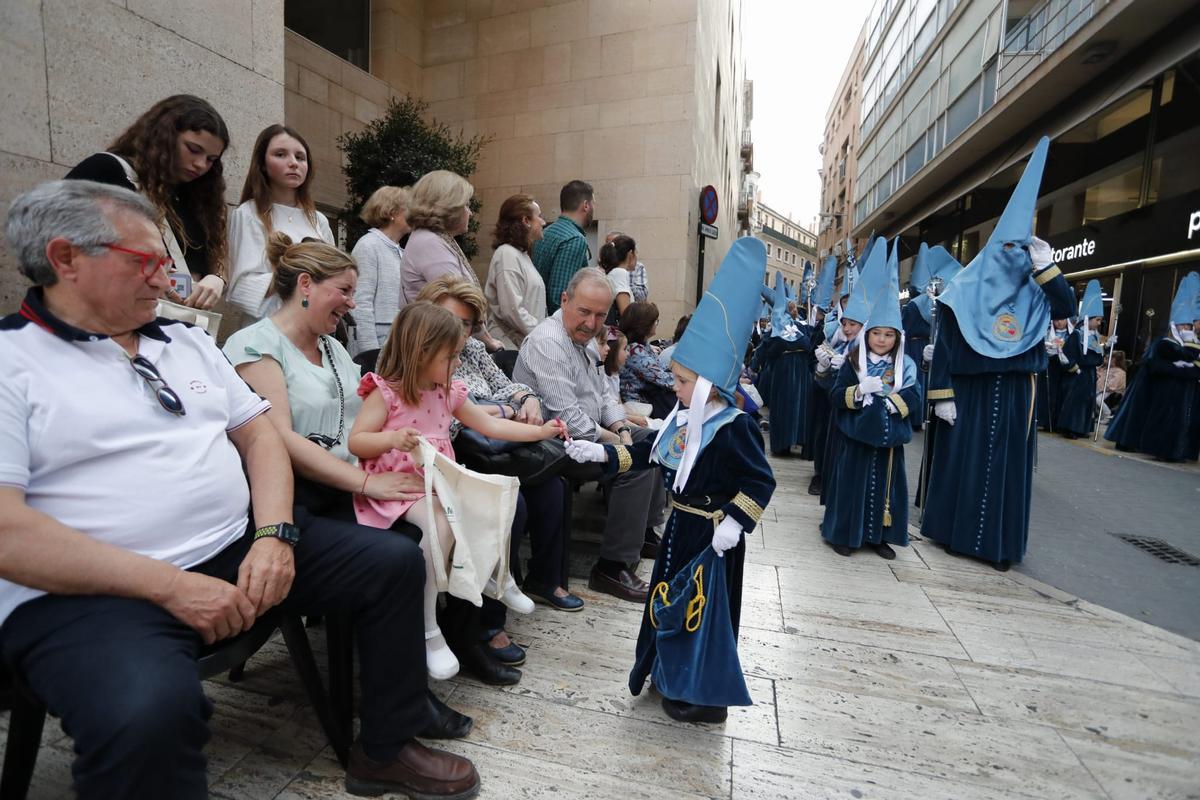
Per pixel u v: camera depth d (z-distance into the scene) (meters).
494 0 8.47
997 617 2.81
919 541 3.89
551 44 8.31
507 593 2.23
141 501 1.27
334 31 7.59
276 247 2.04
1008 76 14.20
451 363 1.91
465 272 3.01
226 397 1.53
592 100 8.22
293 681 2.08
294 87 6.71
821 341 6.79
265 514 1.48
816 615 2.79
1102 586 3.25
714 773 1.74
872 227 29.44
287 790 1.59
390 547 1.52
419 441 1.77
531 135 8.51
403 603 1.53
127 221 1.23
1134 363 10.43
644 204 8.12
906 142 22.31
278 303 2.32
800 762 1.80
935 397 3.56
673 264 8.05
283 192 2.71
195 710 1.10
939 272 5.98
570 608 2.72
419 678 1.59
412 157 6.26
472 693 2.08
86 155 2.78
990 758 1.85
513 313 3.44
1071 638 2.62
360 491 1.76
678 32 7.81
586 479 2.88
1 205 2.51
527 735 1.87
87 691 1.05
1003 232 3.45
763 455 1.90
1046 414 9.30
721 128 14.02
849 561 3.49
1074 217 13.34
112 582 1.16
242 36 3.49
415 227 2.97
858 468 3.51
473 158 8.69
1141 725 2.03
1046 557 3.68
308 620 2.48
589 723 1.94
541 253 3.92
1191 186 9.92
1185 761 1.86
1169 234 10.34
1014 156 15.48
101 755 1.03
